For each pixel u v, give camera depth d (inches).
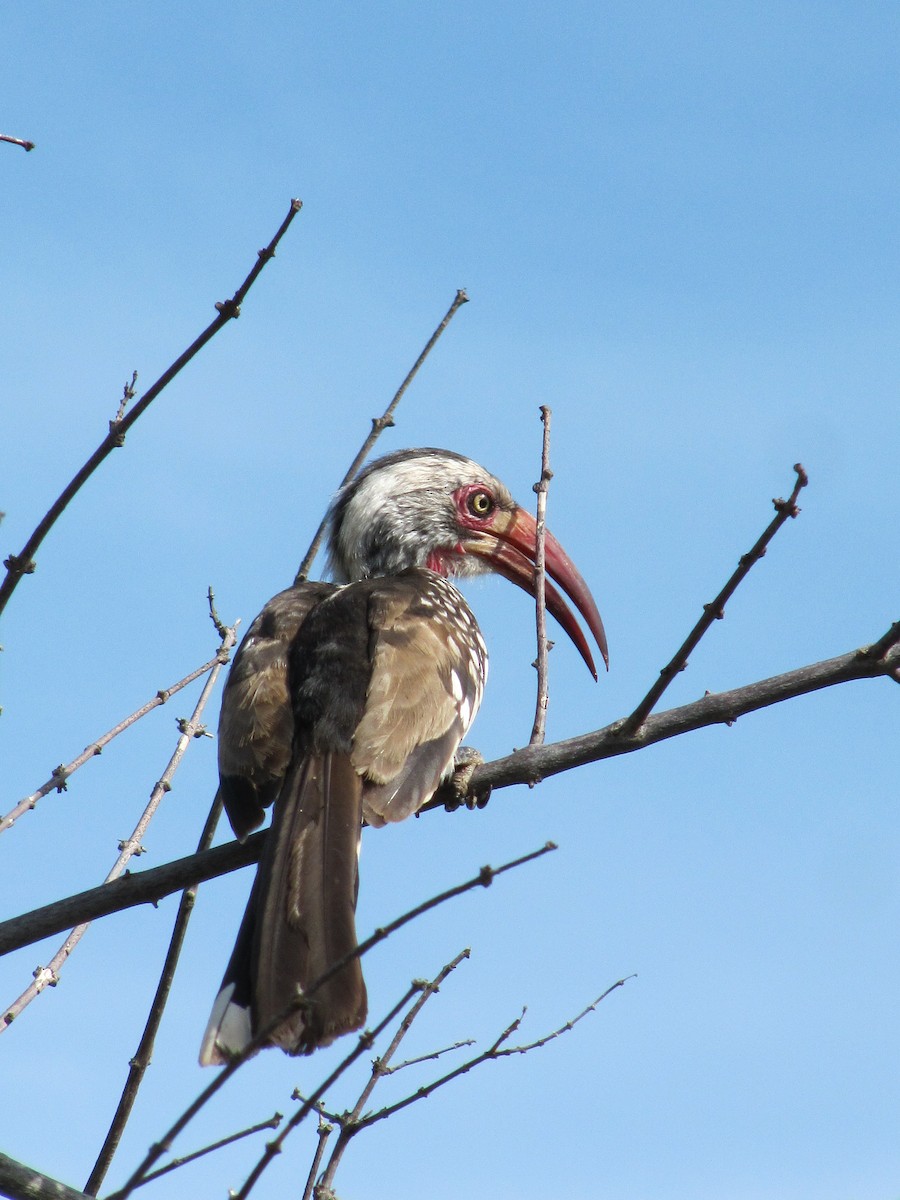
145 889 334.6
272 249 278.1
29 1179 255.1
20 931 328.5
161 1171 237.1
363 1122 306.7
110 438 286.8
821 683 323.0
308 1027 287.1
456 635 386.3
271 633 384.5
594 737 340.5
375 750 347.6
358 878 329.4
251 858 341.4
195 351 281.9
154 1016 347.3
